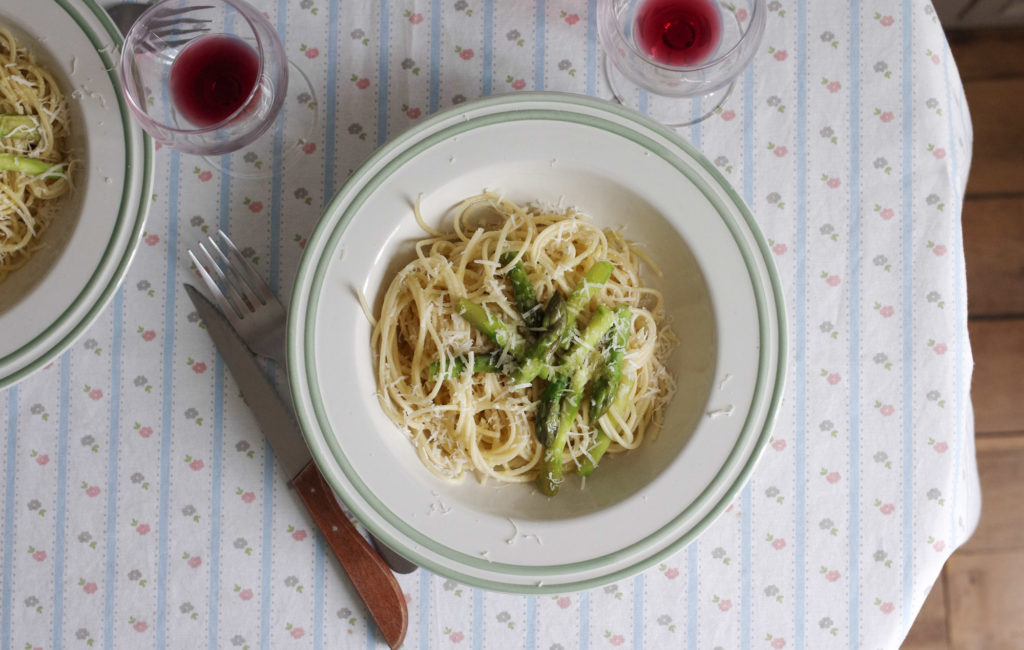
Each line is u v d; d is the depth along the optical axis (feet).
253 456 2.28
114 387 2.28
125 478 2.28
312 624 2.28
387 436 2.16
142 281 2.28
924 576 2.27
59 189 2.21
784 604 2.28
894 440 2.29
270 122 2.17
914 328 2.29
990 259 3.12
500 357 2.19
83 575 2.27
